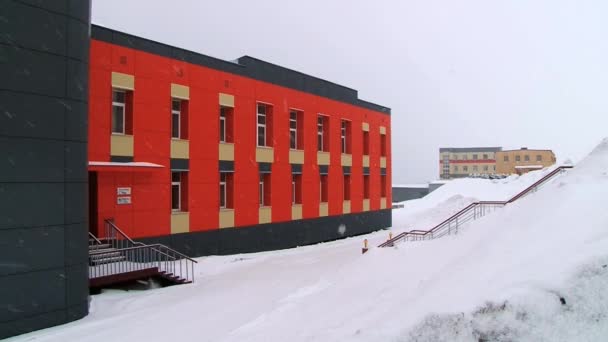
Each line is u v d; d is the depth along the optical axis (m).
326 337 6.23
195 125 20.61
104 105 17.05
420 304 5.90
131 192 17.84
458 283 6.26
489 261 6.87
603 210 6.95
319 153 29.03
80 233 10.96
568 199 8.03
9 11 9.64
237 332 7.92
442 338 4.85
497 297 5.03
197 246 20.55
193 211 20.42
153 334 8.81
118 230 16.12
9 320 9.45
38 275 9.95
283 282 13.52
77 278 10.78
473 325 4.82
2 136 9.46
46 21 10.27
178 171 19.98
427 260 10.72
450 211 23.33
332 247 25.45
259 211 24.11
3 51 9.52
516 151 82.44
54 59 10.41
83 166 11.18
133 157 17.97
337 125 30.95
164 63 19.30
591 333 4.54
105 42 17.19
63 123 10.56
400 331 5.18
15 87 9.70
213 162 21.45
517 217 9.05
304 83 27.73
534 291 5.00
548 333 4.62
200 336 8.36
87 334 9.19
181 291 13.37
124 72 17.78
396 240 18.70
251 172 23.64
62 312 10.36
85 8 11.31
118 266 14.18
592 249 5.50
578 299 4.85
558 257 5.69
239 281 14.46
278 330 7.53
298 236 26.86
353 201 32.62
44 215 10.11
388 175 38.00
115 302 12.20
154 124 18.78
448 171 97.81
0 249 9.35
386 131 37.81
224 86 22.16
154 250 17.14
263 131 25.20
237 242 22.66
